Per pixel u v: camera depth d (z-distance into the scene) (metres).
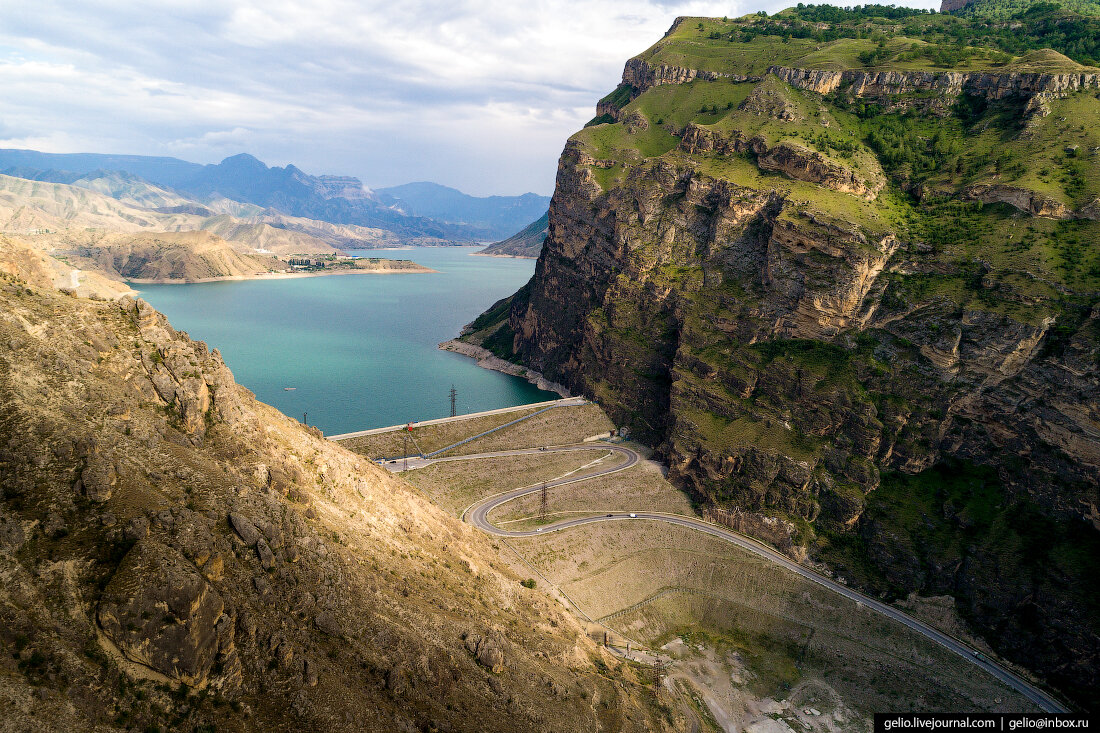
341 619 68.75
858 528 162.75
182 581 50.06
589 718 86.19
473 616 91.31
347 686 62.25
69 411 58.09
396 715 64.06
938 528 153.12
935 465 164.75
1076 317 149.62
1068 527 139.12
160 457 64.00
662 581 160.00
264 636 58.12
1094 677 121.12
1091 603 125.31
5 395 55.06
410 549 99.12
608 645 129.75
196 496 63.19
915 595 146.75
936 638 137.75
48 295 71.44
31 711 40.41
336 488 97.38
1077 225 166.12
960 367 164.25
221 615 53.44
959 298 168.25
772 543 167.88
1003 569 138.88
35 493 51.53
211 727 49.41
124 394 68.12
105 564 50.09
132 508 54.22
